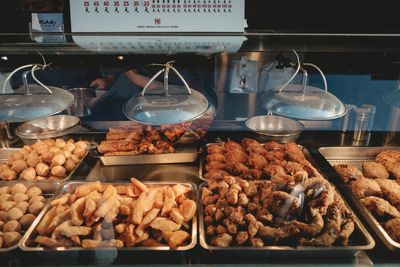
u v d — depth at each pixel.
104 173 1.82
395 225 1.38
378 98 1.99
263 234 1.31
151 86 1.60
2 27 1.65
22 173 1.77
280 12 1.75
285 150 1.91
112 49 1.43
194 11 1.43
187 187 1.65
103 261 1.28
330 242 1.28
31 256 1.29
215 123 2.04
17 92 1.40
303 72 1.57
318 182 1.44
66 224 1.35
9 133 2.07
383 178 1.80
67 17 1.52
